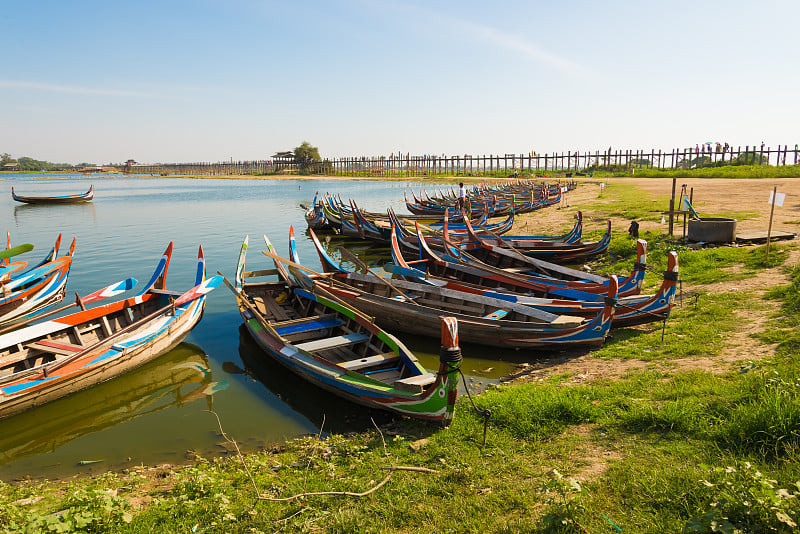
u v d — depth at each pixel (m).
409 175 133.25
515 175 101.12
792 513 3.98
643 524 4.47
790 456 4.97
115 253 26.53
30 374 9.23
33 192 92.62
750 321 10.11
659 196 37.00
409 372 9.00
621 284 13.25
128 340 10.91
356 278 15.35
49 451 8.35
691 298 12.49
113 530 5.23
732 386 6.94
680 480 4.95
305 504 5.52
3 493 6.60
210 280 13.58
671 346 9.59
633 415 6.64
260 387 10.67
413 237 25.06
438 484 5.66
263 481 6.36
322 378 9.29
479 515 4.98
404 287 14.42
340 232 33.91
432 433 7.41
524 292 15.16
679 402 6.69
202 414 9.48
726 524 3.92
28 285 17.41
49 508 5.88
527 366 10.58
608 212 31.28
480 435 6.85
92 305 17.64
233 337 13.73
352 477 6.14
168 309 12.28
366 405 8.78
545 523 4.68
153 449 8.29
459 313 12.52
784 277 12.73
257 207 54.47
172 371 11.57
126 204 59.28
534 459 6.05
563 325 10.63
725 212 25.11
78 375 9.92
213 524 5.20
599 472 5.53
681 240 19.05
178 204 58.88
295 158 175.38
